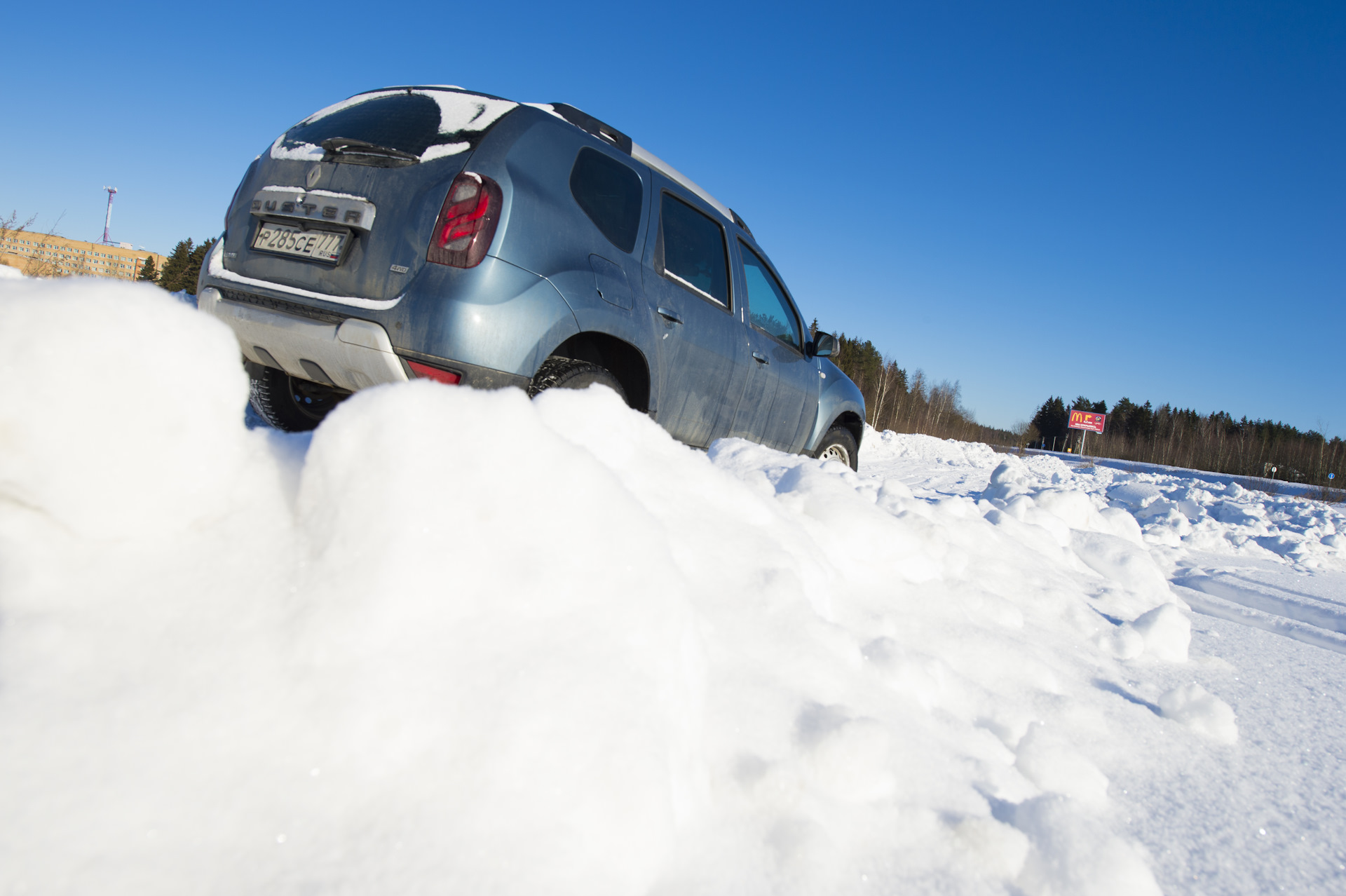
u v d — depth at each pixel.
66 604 0.72
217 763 0.65
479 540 0.81
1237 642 2.39
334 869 0.61
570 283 2.48
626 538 0.91
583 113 2.88
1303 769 1.44
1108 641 1.94
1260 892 1.01
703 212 3.37
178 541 0.79
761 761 0.94
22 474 0.72
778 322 3.94
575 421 1.33
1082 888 0.88
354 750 0.68
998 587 2.07
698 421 3.36
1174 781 1.30
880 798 0.96
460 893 0.61
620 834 0.68
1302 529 6.54
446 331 2.20
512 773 0.69
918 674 1.28
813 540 1.57
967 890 0.86
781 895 0.77
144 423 0.77
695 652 0.96
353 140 2.48
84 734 0.64
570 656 0.78
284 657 0.72
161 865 0.59
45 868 0.56
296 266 2.47
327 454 0.82
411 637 0.74
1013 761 1.22
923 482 8.70
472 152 2.38
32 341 0.73
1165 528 5.80
